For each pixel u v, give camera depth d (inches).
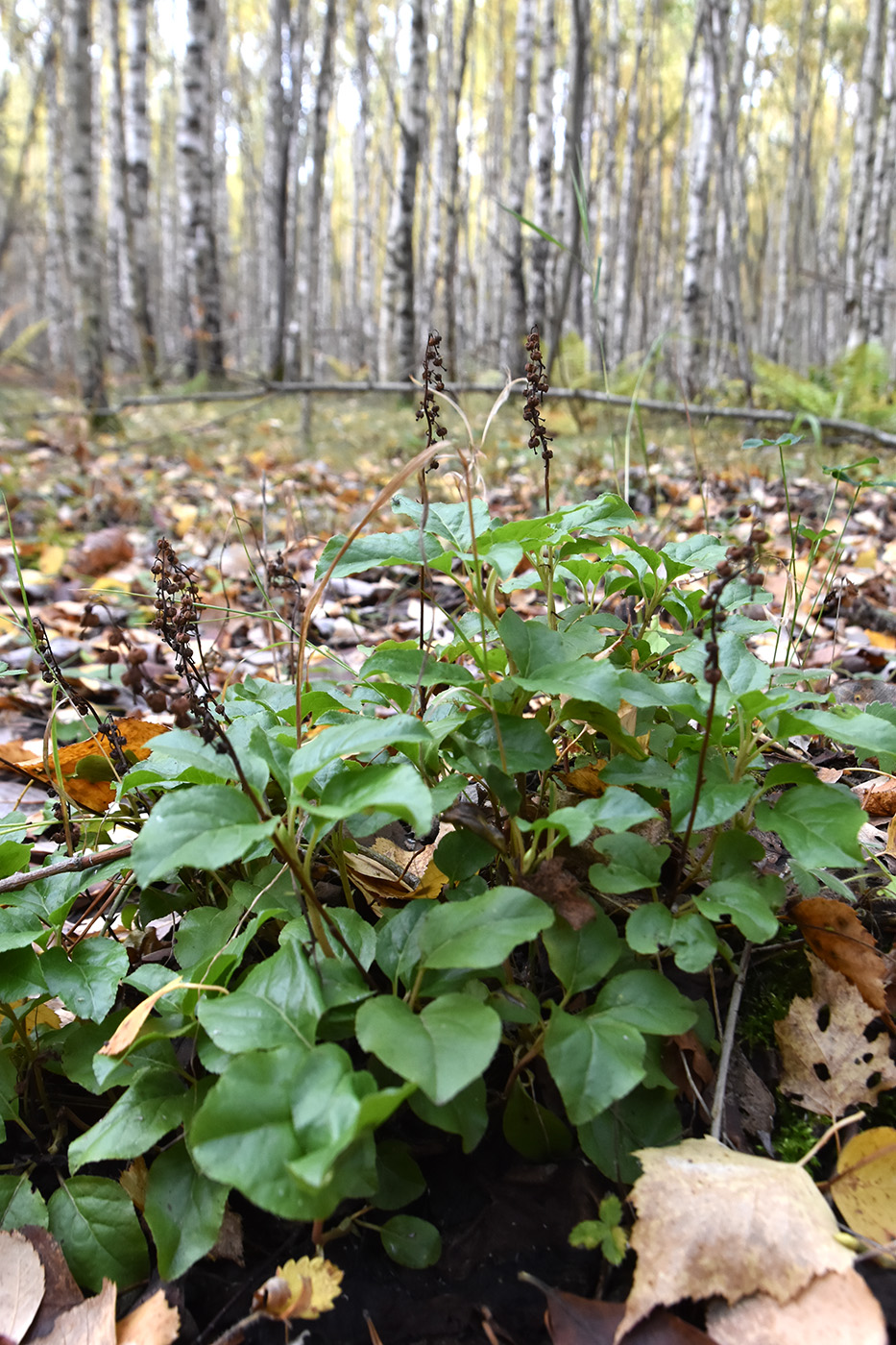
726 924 10.6
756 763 10.2
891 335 115.5
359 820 10.4
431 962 8.2
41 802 16.4
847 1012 9.6
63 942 11.0
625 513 11.3
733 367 89.6
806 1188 7.9
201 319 91.7
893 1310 7.4
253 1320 7.7
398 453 55.2
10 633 26.5
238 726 11.1
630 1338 7.4
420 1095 8.3
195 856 7.8
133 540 38.4
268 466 55.8
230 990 10.0
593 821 8.8
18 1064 10.1
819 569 26.3
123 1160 9.6
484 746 9.9
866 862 11.8
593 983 8.8
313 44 118.3
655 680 12.7
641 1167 8.5
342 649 24.4
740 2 99.9
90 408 67.2
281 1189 7.1
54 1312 8.1
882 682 16.7
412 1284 8.3
